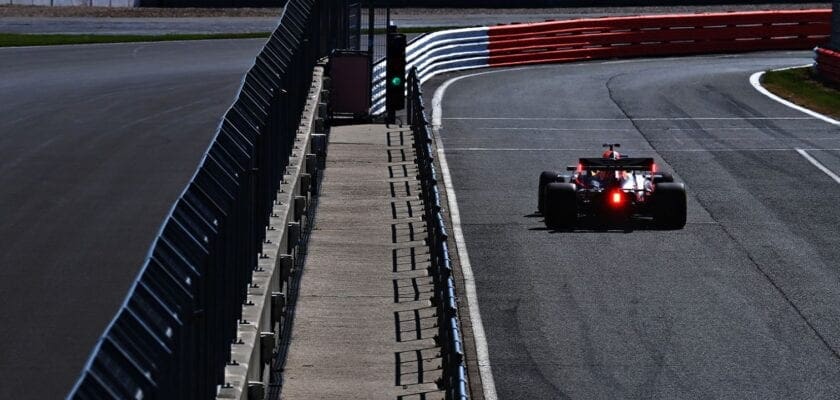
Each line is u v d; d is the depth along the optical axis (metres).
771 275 62.44
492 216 75.06
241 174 41.19
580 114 115.81
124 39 172.25
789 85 136.62
